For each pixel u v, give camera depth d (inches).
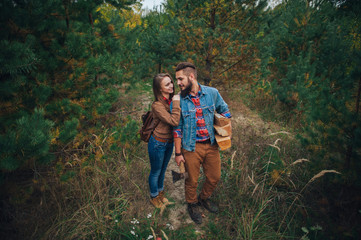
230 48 176.9
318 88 177.8
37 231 74.0
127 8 167.5
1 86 69.1
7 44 64.4
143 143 136.9
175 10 225.3
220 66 194.5
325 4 227.0
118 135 116.0
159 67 306.8
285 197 95.0
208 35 185.3
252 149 126.5
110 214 86.7
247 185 99.5
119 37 169.3
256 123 181.3
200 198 95.3
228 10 191.3
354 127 75.3
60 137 81.1
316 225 76.7
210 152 81.2
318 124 87.4
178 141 77.9
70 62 96.7
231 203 94.0
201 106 76.8
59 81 100.2
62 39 96.7
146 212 91.2
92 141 113.8
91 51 120.8
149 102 227.9
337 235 70.2
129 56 215.5
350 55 88.4
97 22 159.3
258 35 228.2
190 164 80.2
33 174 84.1
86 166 95.5
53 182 86.6
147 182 107.5
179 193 105.5
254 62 189.8
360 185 72.6
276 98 209.0
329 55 203.6
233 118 190.7
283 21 253.4
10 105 78.2
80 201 88.9
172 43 252.8
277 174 98.6
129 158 121.7
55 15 93.1
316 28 221.5
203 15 197.2
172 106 75.0
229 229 83.7
